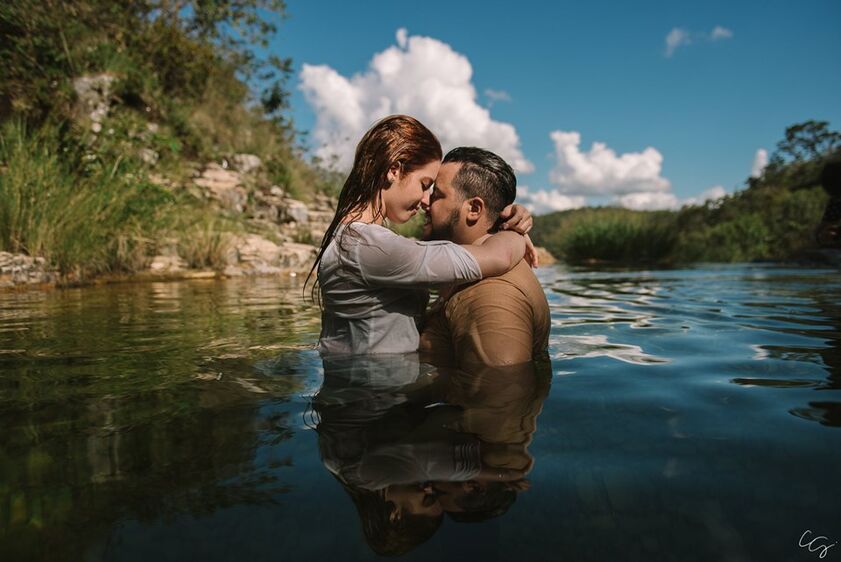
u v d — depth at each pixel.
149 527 0.74
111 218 6.26
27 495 0.84
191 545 0.70
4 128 6.83
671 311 3.11
